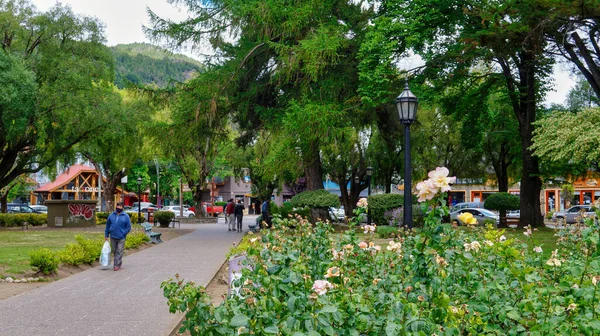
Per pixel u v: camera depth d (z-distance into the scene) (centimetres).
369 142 3591
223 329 345
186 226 3753
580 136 1917
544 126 2152
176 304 396
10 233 2764
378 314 351
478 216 3381
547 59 2286
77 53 3127
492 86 2898
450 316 368
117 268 1320
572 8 1377
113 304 859
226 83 2323
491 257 536
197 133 2472
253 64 2419
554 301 404
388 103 2453
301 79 2322
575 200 5838
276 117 2383
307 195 2514
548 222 4362
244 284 448
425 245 424
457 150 3881
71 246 1427
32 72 2734
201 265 1392
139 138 3409
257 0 2197
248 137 2694
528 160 2677
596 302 395
